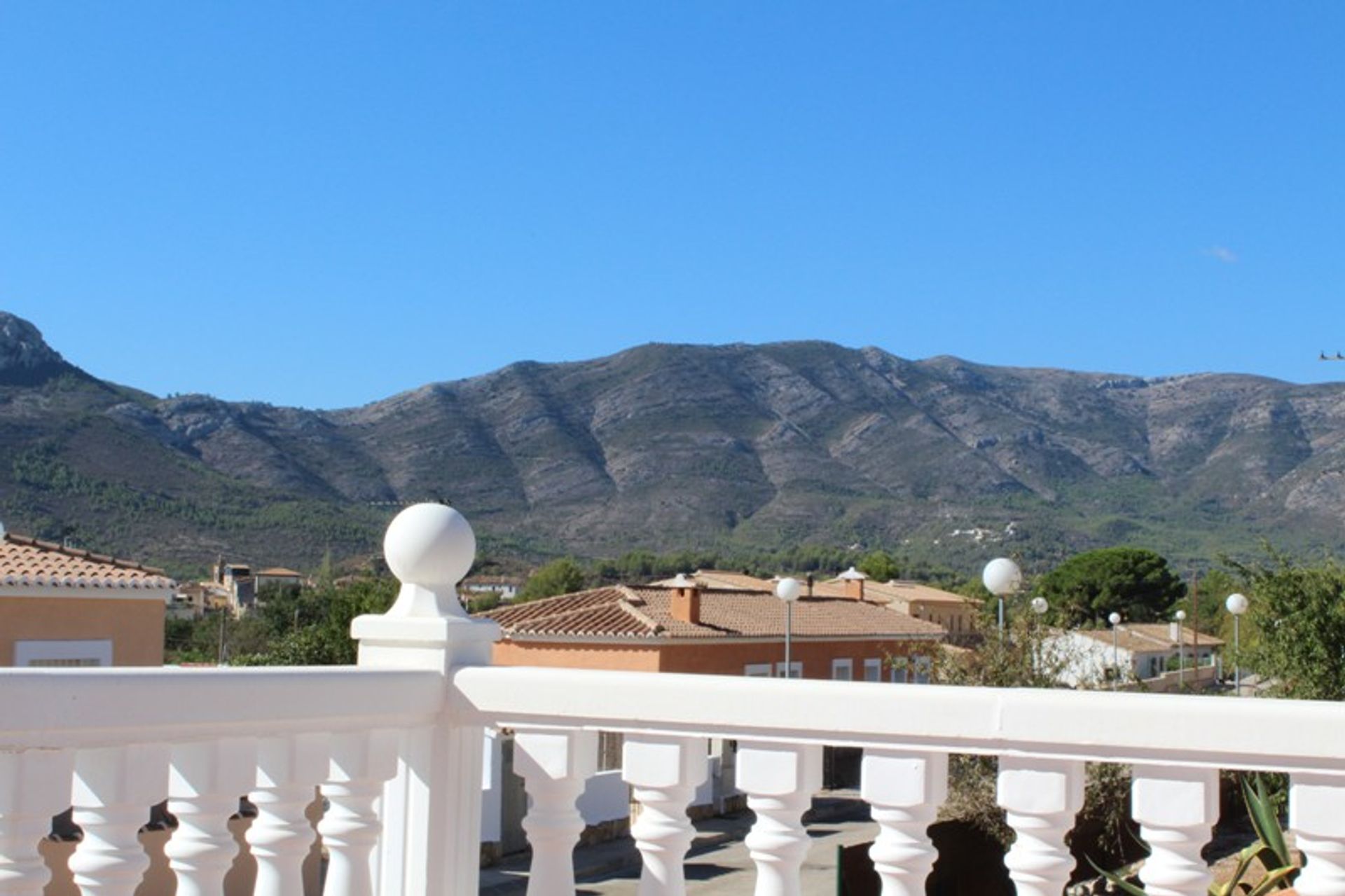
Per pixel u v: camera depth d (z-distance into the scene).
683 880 3.30
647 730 3.29
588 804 19.34
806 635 43.44
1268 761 2.66
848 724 3.04
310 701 3.21
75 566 26.84
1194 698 2.73
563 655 39.72
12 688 2.68
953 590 104.88
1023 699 2.88
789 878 3.15
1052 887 2.88
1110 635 58.75
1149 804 2.78
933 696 2.96
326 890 3.44
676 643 38.81
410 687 3.47
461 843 3.62
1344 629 17.55
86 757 2.89
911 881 3.02
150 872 8.23
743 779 3.16
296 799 3.27
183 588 89.75
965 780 9.84
